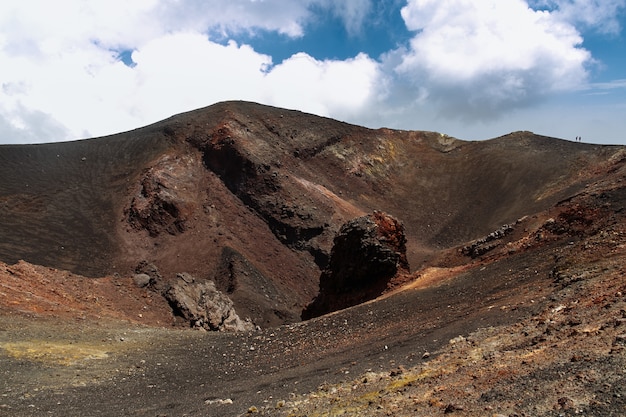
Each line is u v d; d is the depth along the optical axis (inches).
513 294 686.5
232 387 573.9
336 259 1375.5
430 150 4087.1
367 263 1269.7
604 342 328.8
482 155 3882.9
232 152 2915.8
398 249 1323.8
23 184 2373.3
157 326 1279.5
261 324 1865.2
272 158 3024.1
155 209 2438.5
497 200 3385.8
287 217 2699.3
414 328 684.1
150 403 532.7
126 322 1077.8
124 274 2016.5
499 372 346.3
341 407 377.7
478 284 841.5
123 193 2539.4
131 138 3051.2
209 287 1684.3
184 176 2748.5
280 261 2504.9
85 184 2564.0
